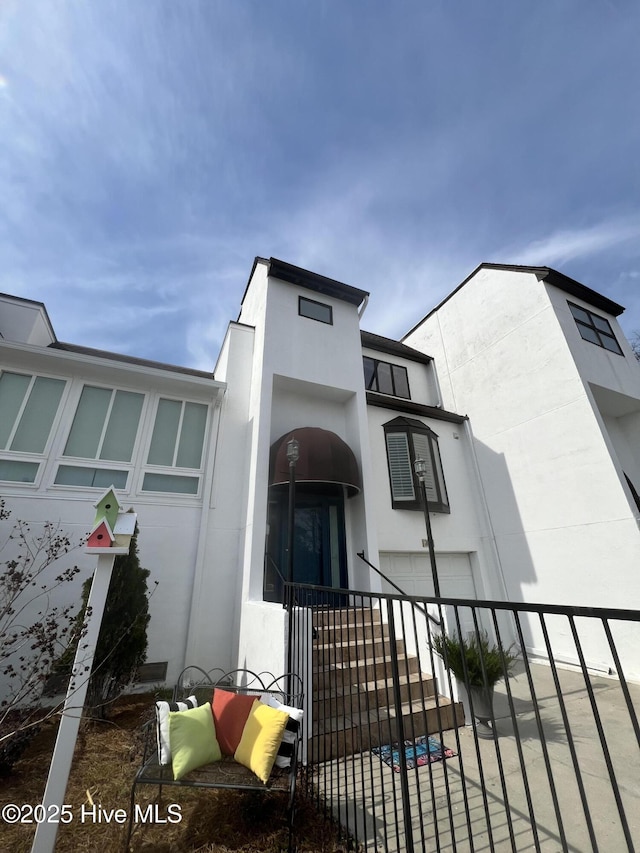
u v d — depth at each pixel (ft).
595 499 30.48
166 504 26.18
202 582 25.16
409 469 35.88
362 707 16.80
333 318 34.71
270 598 26.32
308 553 28.81
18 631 20.06
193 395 29.94
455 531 37.27
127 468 26.07
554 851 9.88
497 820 10.96
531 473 35.58
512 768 13.79
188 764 10.62
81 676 10.84
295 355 30.94
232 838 10.32
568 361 34.22
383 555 33.24
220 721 12.30
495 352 41.45
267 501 27.81
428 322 52.60
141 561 24.35
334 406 33.96
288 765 11.00
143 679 21.84
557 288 39.32
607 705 20.45
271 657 17.03
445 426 42.68
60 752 9.70
